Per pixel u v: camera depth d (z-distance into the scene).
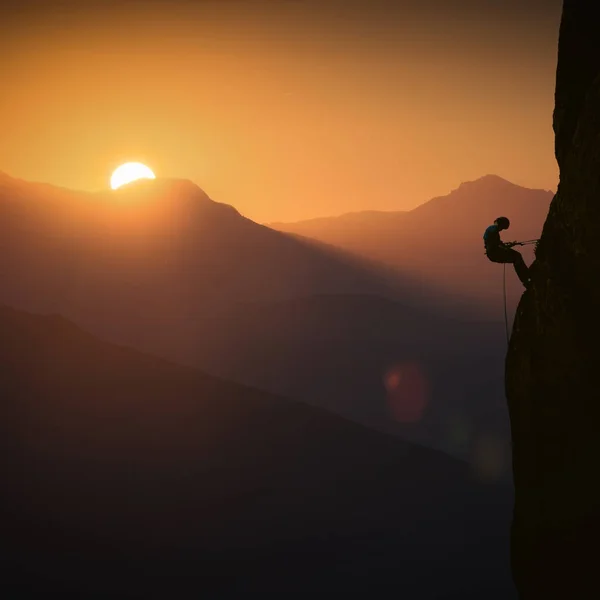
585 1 9.97
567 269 8.73
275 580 100.00
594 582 7.93
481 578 105.19
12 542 97.88
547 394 9.09
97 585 92.56
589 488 8.18
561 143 10.17
